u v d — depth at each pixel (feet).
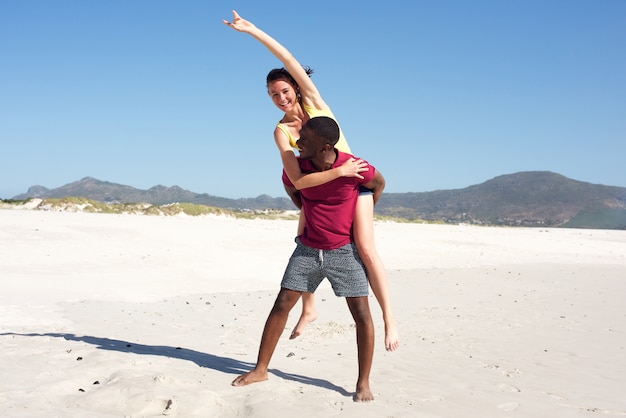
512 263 54.65
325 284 37.86
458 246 66.03
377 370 16.47
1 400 10.93
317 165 12.81
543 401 13.87
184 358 15.84
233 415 11.32
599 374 16.99
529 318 26.63
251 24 13.08
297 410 11.57
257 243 53.47
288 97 13.32
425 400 13.28
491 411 12.75
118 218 66.08
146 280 35.06
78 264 37.96
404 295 33.63
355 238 13.25
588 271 49.14
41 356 14.69
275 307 13.57
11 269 34.42
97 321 22.53
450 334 22.65
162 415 10.99
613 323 25.80
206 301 29.99
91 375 13.01
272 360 16.96
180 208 99.14
